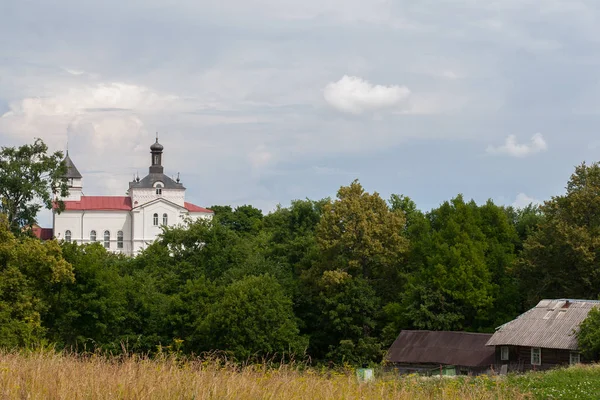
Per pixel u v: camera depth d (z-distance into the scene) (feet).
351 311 211.41
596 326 145.28
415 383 67.51
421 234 242.17
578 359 149.28
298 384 49.85
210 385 44.42
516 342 157.58
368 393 52.21
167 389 42.91
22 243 185.26
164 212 492.54
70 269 177.78
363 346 203.41
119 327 193.26
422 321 203.92
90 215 488.85
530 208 303.48
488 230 231.09
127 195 519.60
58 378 42.96
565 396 76.69
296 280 229.86
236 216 490.49
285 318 192.65
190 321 199.31
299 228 284.61
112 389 42.01
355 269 223.10
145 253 256.11
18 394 40.01
